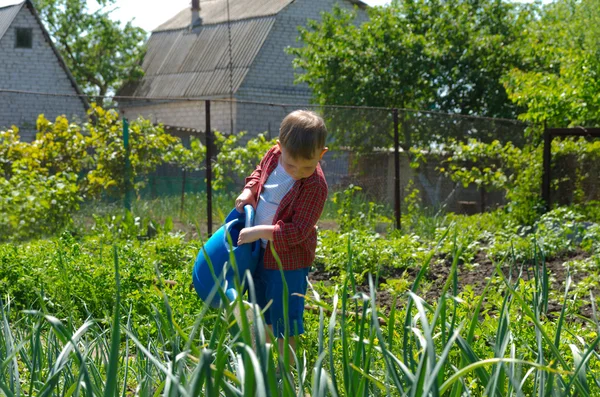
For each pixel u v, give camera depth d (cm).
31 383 236
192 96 3198
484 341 374
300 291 382
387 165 1244
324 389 175
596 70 1441
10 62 2881
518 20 2294
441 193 1254
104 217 1065
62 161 1084
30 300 557
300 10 3192
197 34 3600
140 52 3906
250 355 149
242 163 1256
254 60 3061
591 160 1230
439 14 2167
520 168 1269
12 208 939
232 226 389
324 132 365
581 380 206
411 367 225
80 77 4131
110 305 533
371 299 195
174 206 1261
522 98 1484
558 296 635
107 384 168
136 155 1126
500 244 880
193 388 153
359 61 2103
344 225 1141
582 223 1134
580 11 2533
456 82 2098
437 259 850
